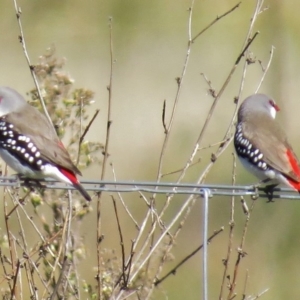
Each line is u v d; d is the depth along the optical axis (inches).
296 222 686.5
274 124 465.7
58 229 438.9
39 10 981.8
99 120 817.5
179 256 645.9
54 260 432.8
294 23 922.7
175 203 645.9
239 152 459.2
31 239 528.4
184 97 878.4
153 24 1001.5
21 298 422.0
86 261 535.5
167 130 440.8
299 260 668.7
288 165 444.5
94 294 435.8
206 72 928.9
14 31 970.7
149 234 428.8
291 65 901.2
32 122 430.6
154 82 914.1
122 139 797.2
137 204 643.5
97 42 975.6
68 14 992.2
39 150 422.3
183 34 991.0
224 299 589.0
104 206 637.9
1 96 436.5
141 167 755.4
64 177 418.0
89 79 905.5
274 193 474.6
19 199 439.5
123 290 423.8
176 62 954.1
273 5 914.7
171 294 618.5
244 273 646.5
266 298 637.3
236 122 498.0
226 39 975.0
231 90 868.6
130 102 870.4
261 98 483.5
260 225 684.7
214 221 679.7
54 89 452.1
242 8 985.5
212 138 788.6
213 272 637.9
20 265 418.9
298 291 643.5
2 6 972.6
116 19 1000.9
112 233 623.5
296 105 872.3
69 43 968.3
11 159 429.1
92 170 682.2
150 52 971.9
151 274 460.1
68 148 450.3
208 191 390.3
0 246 436.5
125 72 935.7
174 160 762.8
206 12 997.8
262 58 887.7
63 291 430.9
